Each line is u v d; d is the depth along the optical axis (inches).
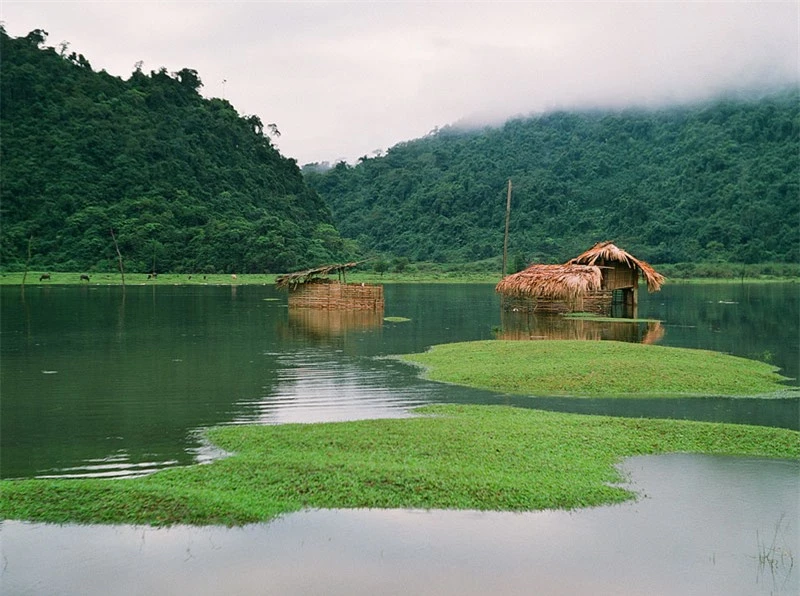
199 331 1106.7
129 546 325.4
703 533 340.8
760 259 4254.4
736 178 5098.4
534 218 5398.6
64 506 357.7
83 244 3690.9
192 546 325.7
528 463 421.7
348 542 329.1
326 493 375.2
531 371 705.0
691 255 4443.9
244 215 4552.2
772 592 288.4
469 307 1672.0
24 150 4335.6
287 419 538.9
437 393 636.7
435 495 374.0
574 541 332.8
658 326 1217.4
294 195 5433.1
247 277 3371.1
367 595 287.6
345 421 518.6
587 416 533.0
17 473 413.4
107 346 929.5
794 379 719.7
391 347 930.1
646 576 302.0
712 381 679.1
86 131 4532.5
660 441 474.0
